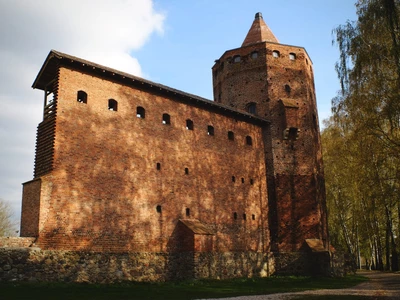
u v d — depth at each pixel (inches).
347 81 1008.2
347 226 2034.9
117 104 1015.0
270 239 1307.8
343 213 1883.6
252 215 1274.6
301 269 1272.1
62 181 864.3
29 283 745.6
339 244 2165.4
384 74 948.6
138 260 958.4
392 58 896.3
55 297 618.8
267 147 1382.9
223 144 1258.6
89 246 877.8
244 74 1486.2
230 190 1234.6
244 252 1212.5
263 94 1429.6
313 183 1369.3
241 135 1325.0
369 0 934.4
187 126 1200.2
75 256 848.3
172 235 1048.2
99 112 970.7
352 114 1061.8
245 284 983.0
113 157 969.5
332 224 2010.3
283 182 1344.7
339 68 1016.9
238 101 1467.8
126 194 973.8
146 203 1010.7
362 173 1120.8
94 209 904.3
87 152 922.7
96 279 871.1
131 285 852.6
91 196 905.5
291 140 1392.7
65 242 840.9
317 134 1505.9
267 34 1589.6
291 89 1450.5
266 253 1274.6
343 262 1352.1
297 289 877.2
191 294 743.7
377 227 1619.1
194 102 1204.5
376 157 1049.5
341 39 1009.5
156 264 992.9
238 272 1171.3
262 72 1453.0
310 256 1273.4
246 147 1327.5
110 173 954.1
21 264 764.0
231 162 1264.8
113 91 1014.4
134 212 979.3
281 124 1396.4
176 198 1083.3
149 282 929.5
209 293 768.9
